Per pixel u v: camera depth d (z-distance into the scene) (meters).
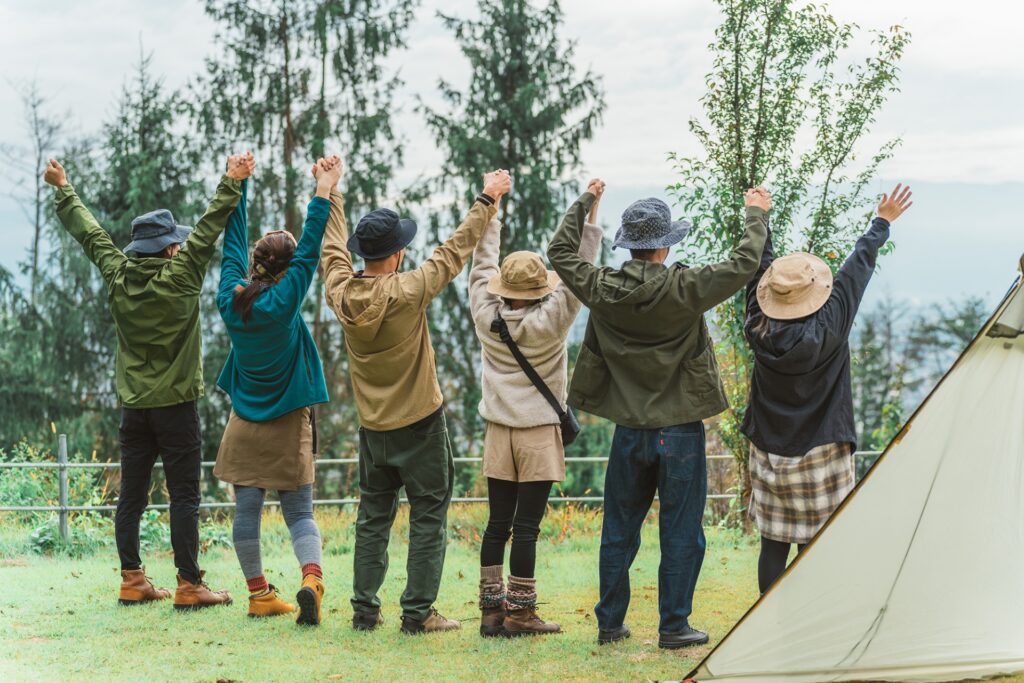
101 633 5.38
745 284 4.88
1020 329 4.32
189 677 4.64
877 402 42.53
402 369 5.32
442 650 5.09
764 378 4.68
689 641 5.07
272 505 11.01
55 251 24.22
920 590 4.26
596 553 8.38
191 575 5.90
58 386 23.72
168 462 5.86
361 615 5.48
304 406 5.57
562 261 5.07
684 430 4.93
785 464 4.68
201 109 23.88
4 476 10.29
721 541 8.78
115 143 24.38
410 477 5.41
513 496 5.45
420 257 24.50
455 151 24.12
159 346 5.75
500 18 25.05
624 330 4.89
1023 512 4.33
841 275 4.65
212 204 5.72
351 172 23.69
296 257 5.50
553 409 5.29
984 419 4.30
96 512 9.64
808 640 4.23
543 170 24.23
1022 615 4.33
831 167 9.08
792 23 9.09
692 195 9.12
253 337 5.43
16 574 7.03
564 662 4.87
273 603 5.75
